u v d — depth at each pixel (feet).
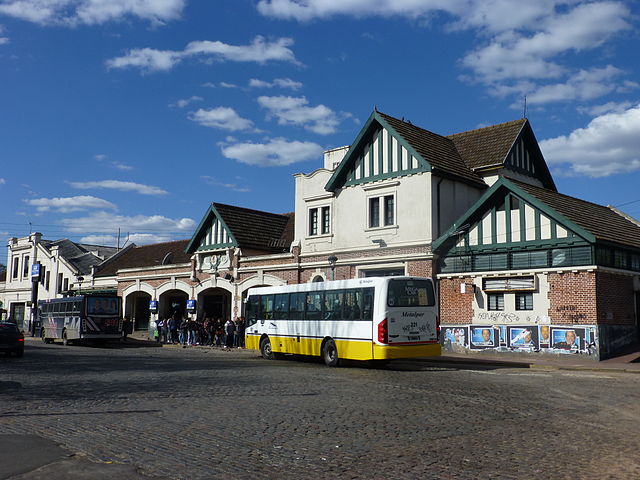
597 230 75.36
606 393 43.11
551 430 28.99
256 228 123.85
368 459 23.00
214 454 23.56
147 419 31.27
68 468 21.09
